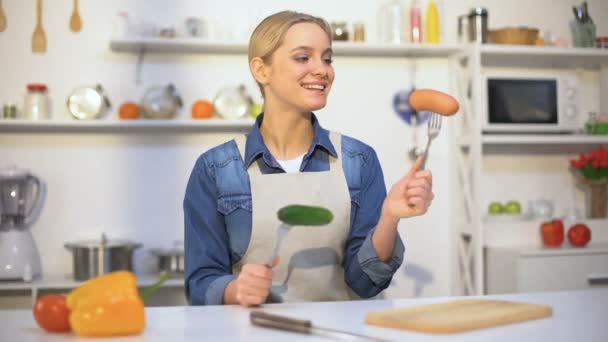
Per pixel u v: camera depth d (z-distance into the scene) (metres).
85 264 3.27
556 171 3.90
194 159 3.59
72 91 3.43
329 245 1.77
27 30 3.48
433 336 1.04
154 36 3.42
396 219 1.54
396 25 3.56
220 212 1.78
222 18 3.60
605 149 3.84
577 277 3.36
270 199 1.77
